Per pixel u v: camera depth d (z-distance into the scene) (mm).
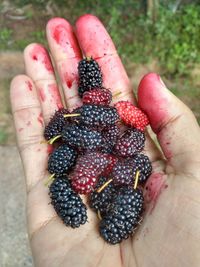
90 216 108
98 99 118
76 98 130
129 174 107
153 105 113
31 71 132
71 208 102
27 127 124
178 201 98
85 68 123
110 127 116
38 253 103
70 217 102
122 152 112
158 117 113
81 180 104
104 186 106
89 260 98
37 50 133
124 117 118
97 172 106
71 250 100
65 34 135
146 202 107
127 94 131
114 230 100
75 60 135
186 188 99
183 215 96
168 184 104
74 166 112
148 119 118
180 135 109
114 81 132
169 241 95
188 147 106
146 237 99
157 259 95
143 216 104
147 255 97
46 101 130
